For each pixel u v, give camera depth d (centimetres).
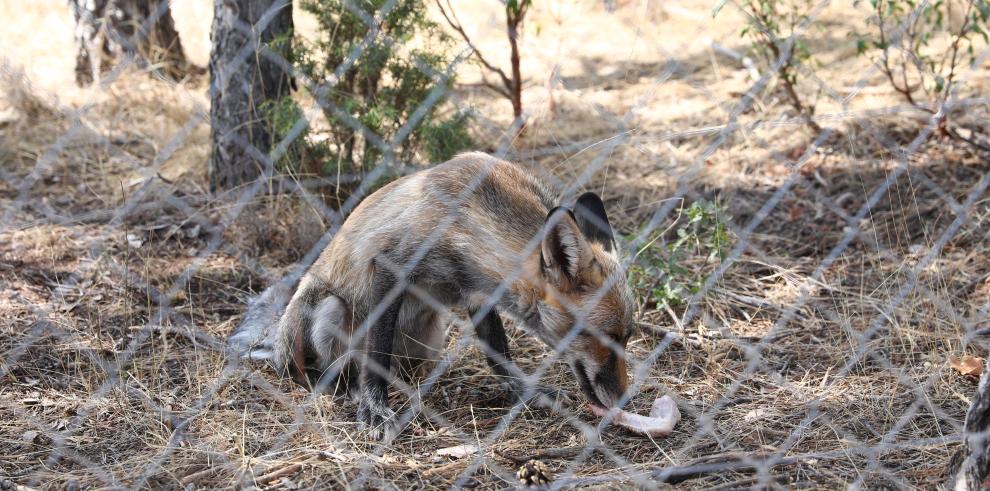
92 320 808
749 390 730
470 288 698
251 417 681
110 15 1269
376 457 634
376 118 905
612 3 1305
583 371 685
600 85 1303
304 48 970
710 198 1061
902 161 1070
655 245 862
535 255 673
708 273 913
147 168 1077
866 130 1153
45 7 1415
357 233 718
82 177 1076
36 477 592
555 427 689
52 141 1129
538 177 763
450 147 970
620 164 1123
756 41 1241
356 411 727
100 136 1123
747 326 834
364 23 915
